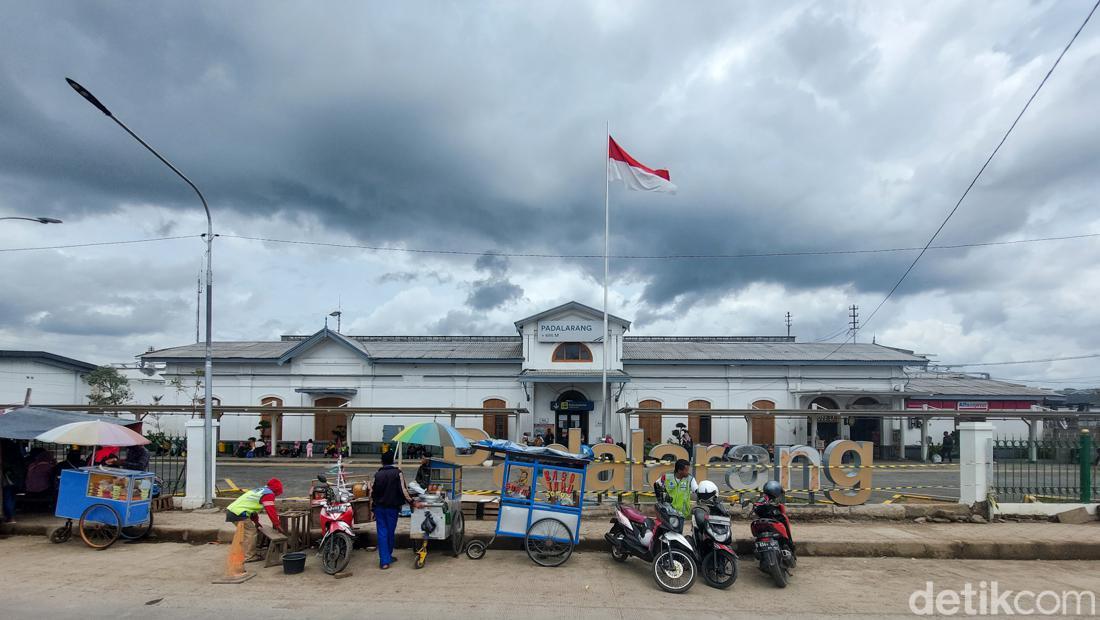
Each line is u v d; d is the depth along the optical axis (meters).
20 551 10.98
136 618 7.47
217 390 34.06
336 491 10.41
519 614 7.77
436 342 39.34
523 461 10.50
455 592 8.65
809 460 14.05
